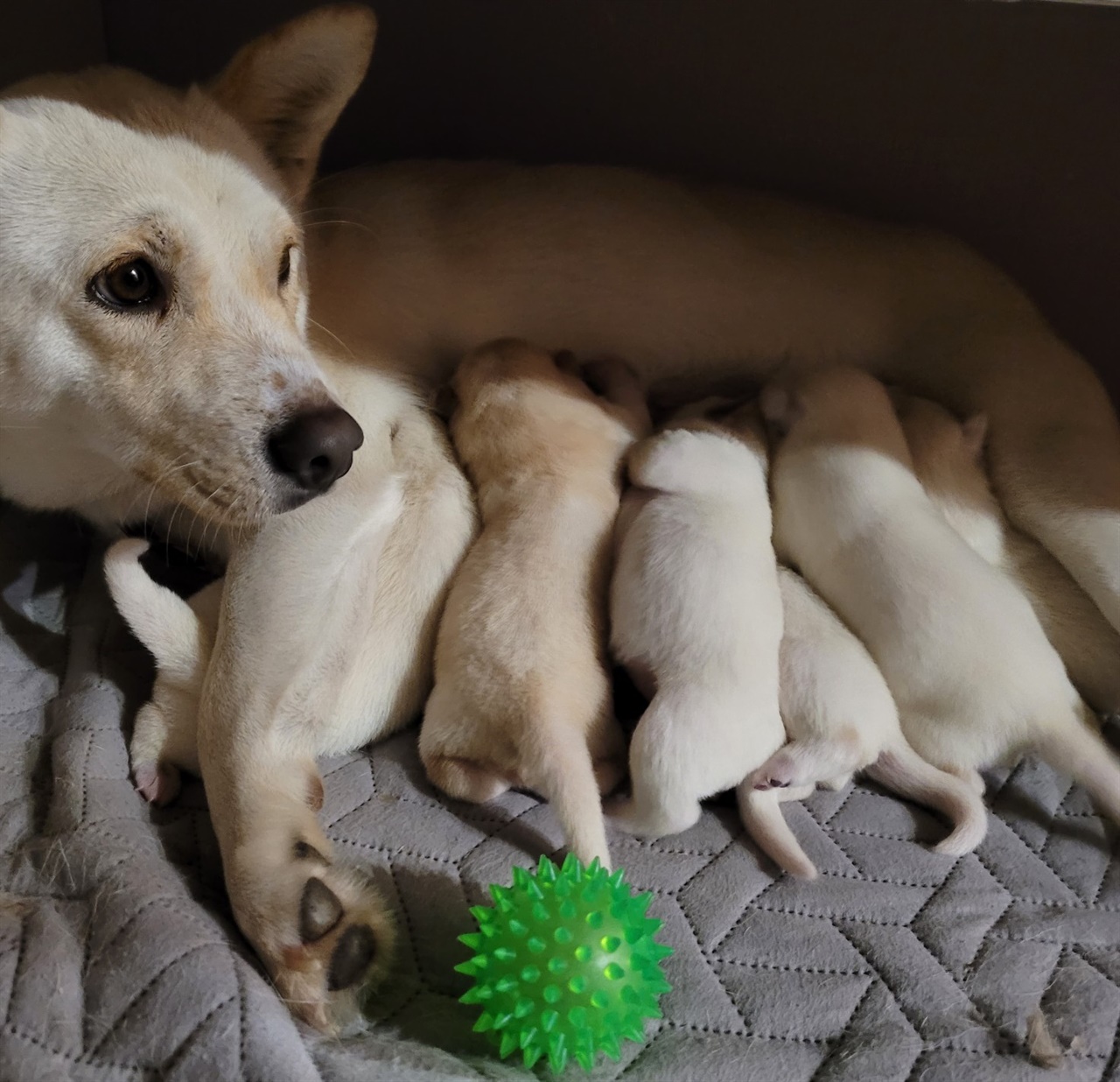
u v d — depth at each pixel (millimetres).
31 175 1126
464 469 1560
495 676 1276
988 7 1789
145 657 1420
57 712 1331
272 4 1974
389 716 1388
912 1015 1074
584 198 1738
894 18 1836
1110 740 1474
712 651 1297
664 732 1249
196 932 1015
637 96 1979
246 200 1221
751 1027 1060
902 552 1412
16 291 1141
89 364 1172
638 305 1775
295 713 1235
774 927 1158
